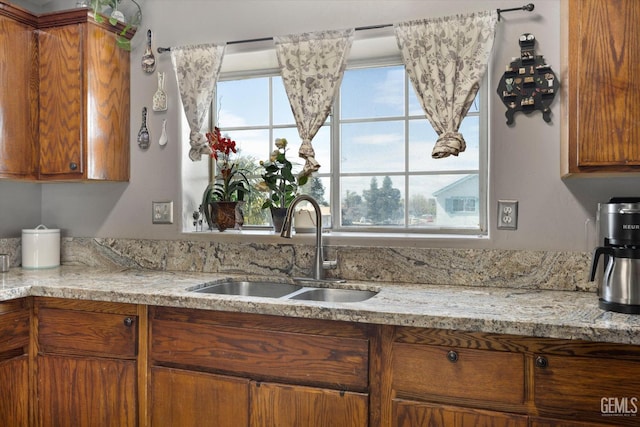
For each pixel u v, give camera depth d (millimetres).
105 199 2533
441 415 1420
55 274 2248
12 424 1869
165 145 2418
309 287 2061
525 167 1886
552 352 1333
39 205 2650
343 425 1515
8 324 1851
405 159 2330
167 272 2322
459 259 1953
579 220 1823
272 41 2250
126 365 1797
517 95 1890
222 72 2605
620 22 1520
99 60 2309
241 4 2307
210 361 1688
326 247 2129
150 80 2449
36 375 1928
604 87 1531
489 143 1931
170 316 1750
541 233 1868
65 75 2273
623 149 1515
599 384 1292
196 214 2451
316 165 2041
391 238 2049
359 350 1510
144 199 2459
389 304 1568
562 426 1316
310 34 2102
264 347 1618
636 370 1263
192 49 2311
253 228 2541
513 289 1861
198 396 1692
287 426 1577
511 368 1366
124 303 1814
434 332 1442
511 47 1904
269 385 1597
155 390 1756
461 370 1411
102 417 1829
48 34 2303
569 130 1595
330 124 2432
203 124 2539
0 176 2166
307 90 2086
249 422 1621
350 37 2062
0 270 2301
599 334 1268
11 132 2209
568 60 1598
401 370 1471
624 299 1436
